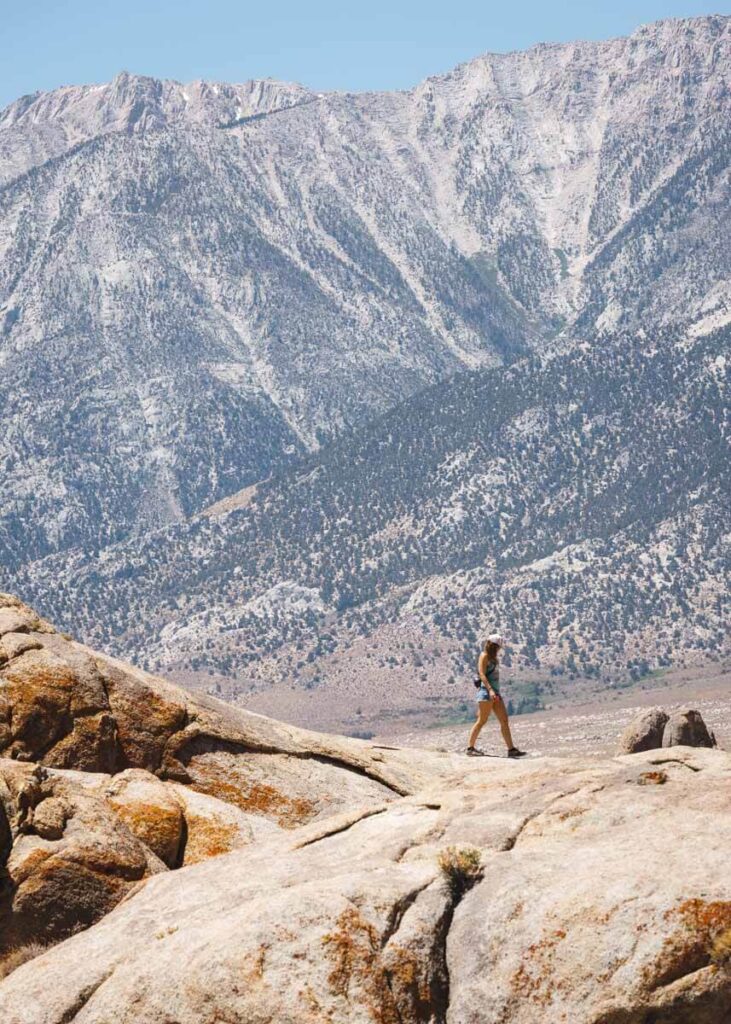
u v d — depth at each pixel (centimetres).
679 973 944
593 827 1140
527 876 1042
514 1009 968
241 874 1193
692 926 954
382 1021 971
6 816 1463
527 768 1450
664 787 1213
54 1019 1049
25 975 1121
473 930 1014
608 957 960
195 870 1254
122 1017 1023
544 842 1131
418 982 996
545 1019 955
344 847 1208
